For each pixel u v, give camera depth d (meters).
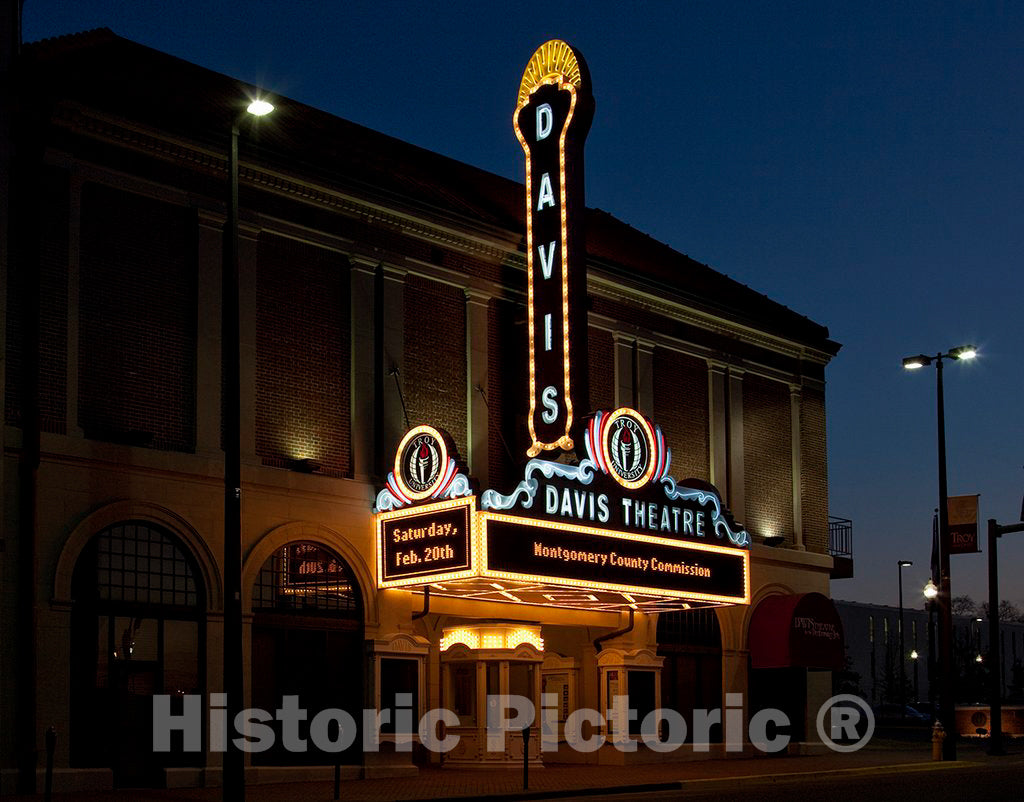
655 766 33.19
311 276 28.72
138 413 25.11
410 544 28.05
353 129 33.81
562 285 29.92
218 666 25.44
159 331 25.67
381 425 29.50
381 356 29.75
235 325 20.70
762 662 37.81
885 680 104.88
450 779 27.66
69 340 24.03
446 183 34.31
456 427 31.38
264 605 26.89
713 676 37.44
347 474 28.86
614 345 35.91
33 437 23.06
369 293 29.67
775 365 41.75
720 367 39.41
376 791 24.38
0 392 22.61
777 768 32.44
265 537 26.73
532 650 30.94
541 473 28.31
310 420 28.27
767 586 39.28
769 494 40.66
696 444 38.25
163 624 24.97
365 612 28.44
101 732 23.75
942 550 38.41
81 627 23.75
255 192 27.58
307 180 28.23
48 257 23.92
